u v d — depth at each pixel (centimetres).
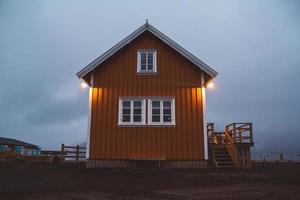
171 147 1409
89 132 1431
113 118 1448
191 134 1423
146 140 1420
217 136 1850
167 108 1468
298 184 1014
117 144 1418
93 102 1470
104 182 1052
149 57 1551
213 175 1198
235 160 1495
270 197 798
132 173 1247
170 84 1488
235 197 801
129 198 791
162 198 791
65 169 1359
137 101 1480
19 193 853
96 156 1409
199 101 1462
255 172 1299
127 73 1509
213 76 1452
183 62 1516
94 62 1472
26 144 3319
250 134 1525
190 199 779
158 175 1203
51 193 852
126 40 1507
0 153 1953
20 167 1408
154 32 1521
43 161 1850
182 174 1218
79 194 838
